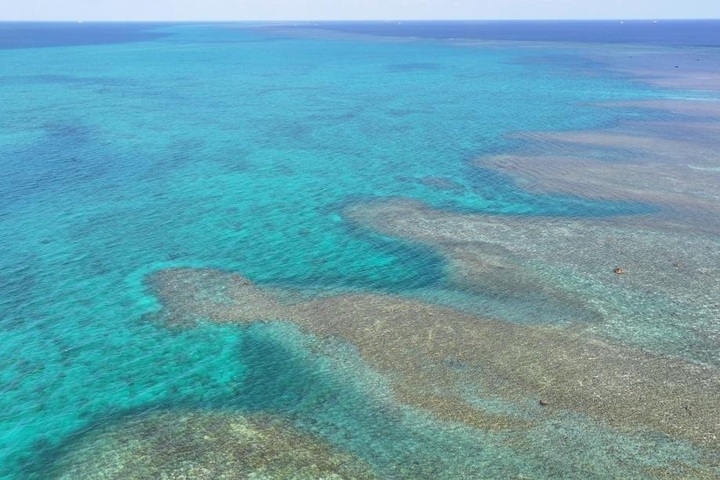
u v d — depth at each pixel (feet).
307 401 84.02
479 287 114.42
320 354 94.38
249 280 118.83
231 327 102.42
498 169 186.91
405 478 70.90
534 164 191.31
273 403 83.71
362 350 95.04
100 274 121.39
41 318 105.81
